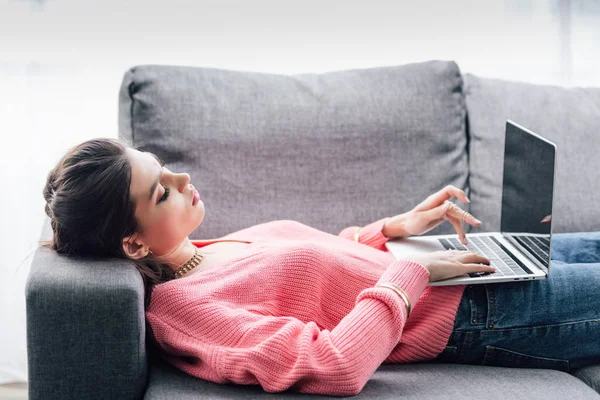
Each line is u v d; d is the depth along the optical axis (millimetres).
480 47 2375
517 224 1672
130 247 1482
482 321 1492
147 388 1377
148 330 1431
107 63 2195
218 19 2248
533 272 1490
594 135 2018
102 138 1470
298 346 1314
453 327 1495
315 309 1492
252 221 1874
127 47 2201
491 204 1968
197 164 1864
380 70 2031
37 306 1283
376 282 1533
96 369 1322
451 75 2025
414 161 1950
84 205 1392
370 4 2311
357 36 2324
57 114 2158
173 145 1857
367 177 1930
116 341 1313
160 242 1504
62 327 1295
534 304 1487
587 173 1983
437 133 1972
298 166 1912
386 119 1949
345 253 1574
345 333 1323
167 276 1563
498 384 1381
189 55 2254
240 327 1363
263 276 1480
